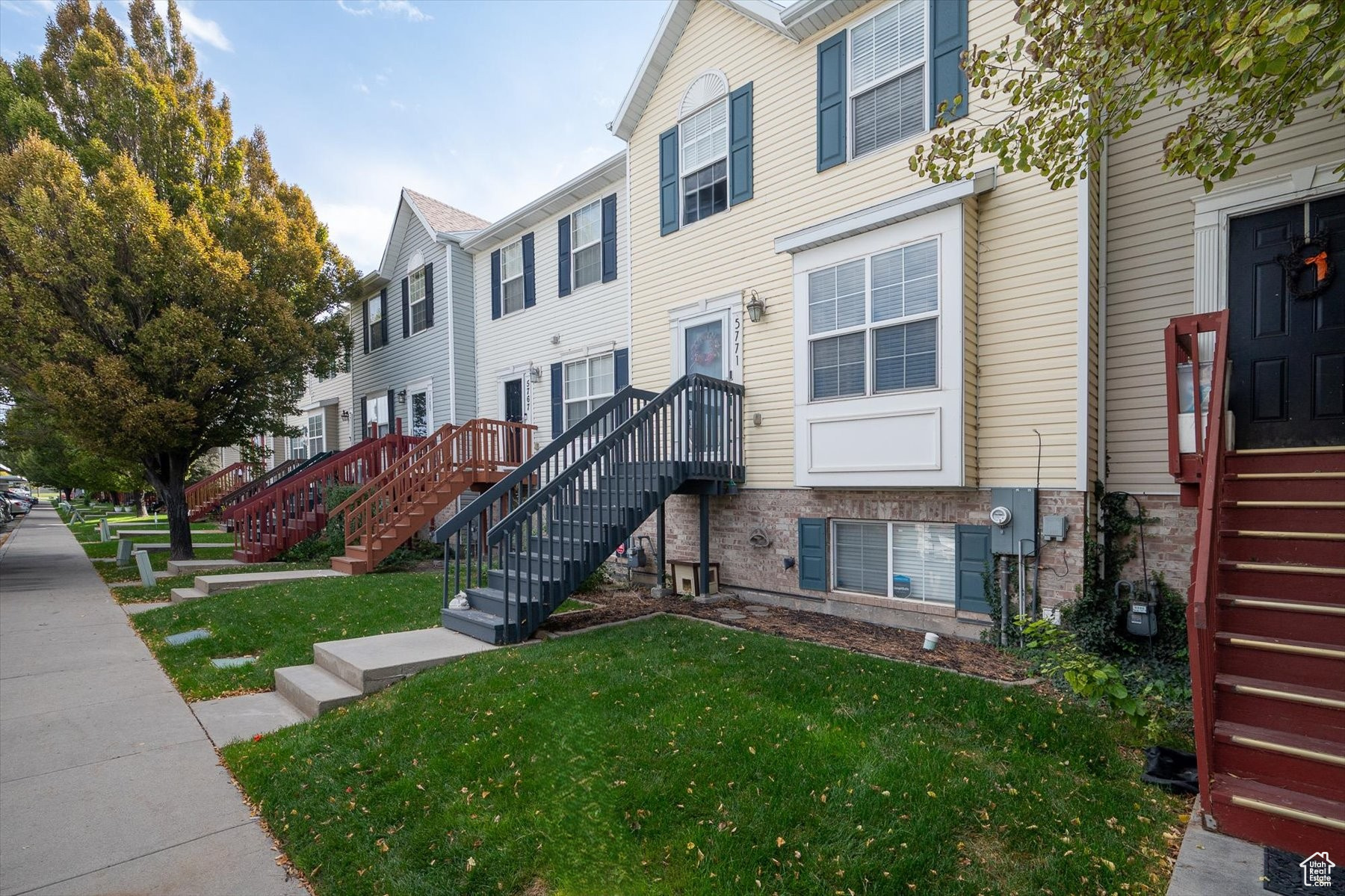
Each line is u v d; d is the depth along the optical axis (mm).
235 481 22844
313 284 13977
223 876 2812
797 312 7227
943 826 2824
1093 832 2822
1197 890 2340
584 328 11383
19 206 10273
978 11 6148
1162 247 5734
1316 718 3004
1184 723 3992
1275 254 5152
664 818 2934
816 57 7438
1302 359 5012
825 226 6855
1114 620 5379
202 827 3219
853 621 6891
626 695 4254
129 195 10375
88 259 10094
